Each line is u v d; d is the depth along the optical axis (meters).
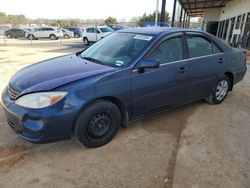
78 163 2.79
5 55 11.38
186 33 3.89
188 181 2.55
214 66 4.27
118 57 3.40
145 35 3.62
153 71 3.34
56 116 2.61
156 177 2.60
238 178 2.62
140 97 3.28
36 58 10.48
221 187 2.49
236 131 3.68
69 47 17.73
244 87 6.21
